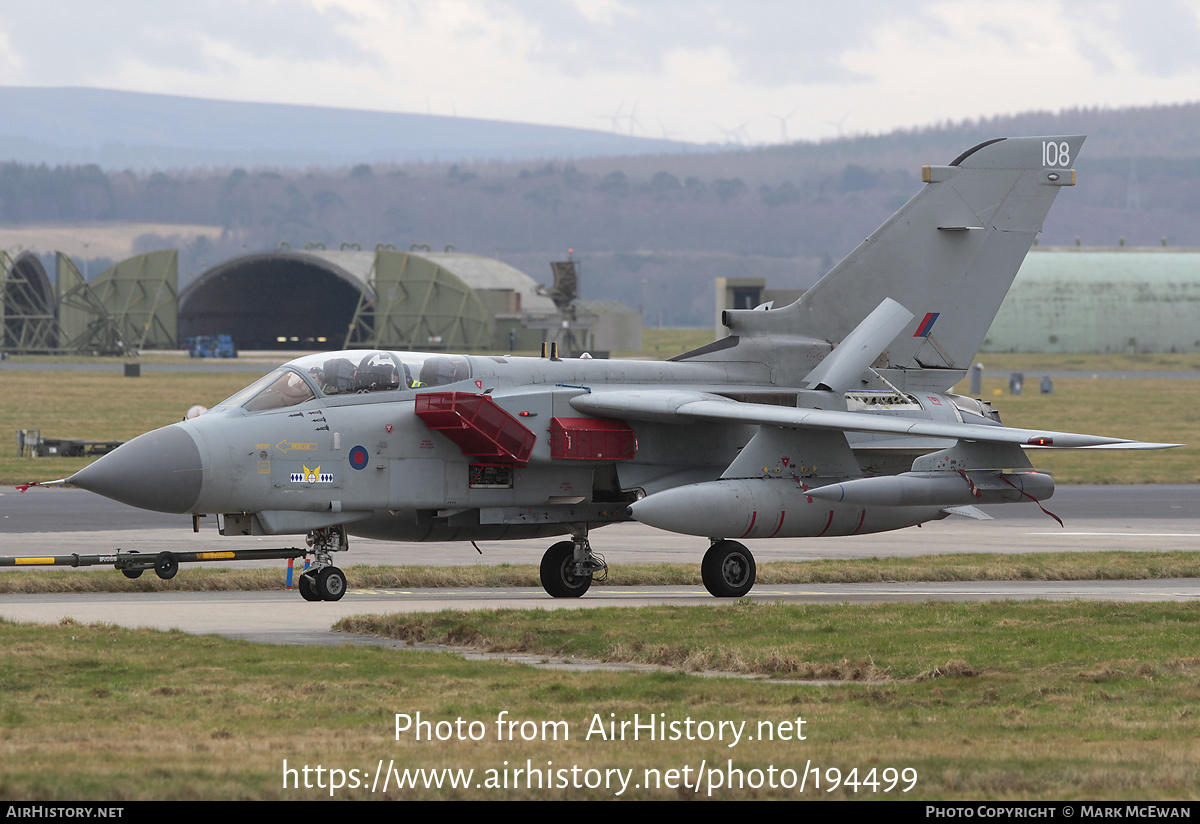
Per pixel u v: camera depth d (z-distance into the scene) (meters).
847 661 46.34
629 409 69.81
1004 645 49.53
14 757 31.73
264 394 67.00
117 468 62.38
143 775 30.03
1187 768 31.55
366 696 40.72
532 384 72.31
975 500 69.56
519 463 70.19
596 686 42.50
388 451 68.00
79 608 61.28
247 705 39.06
